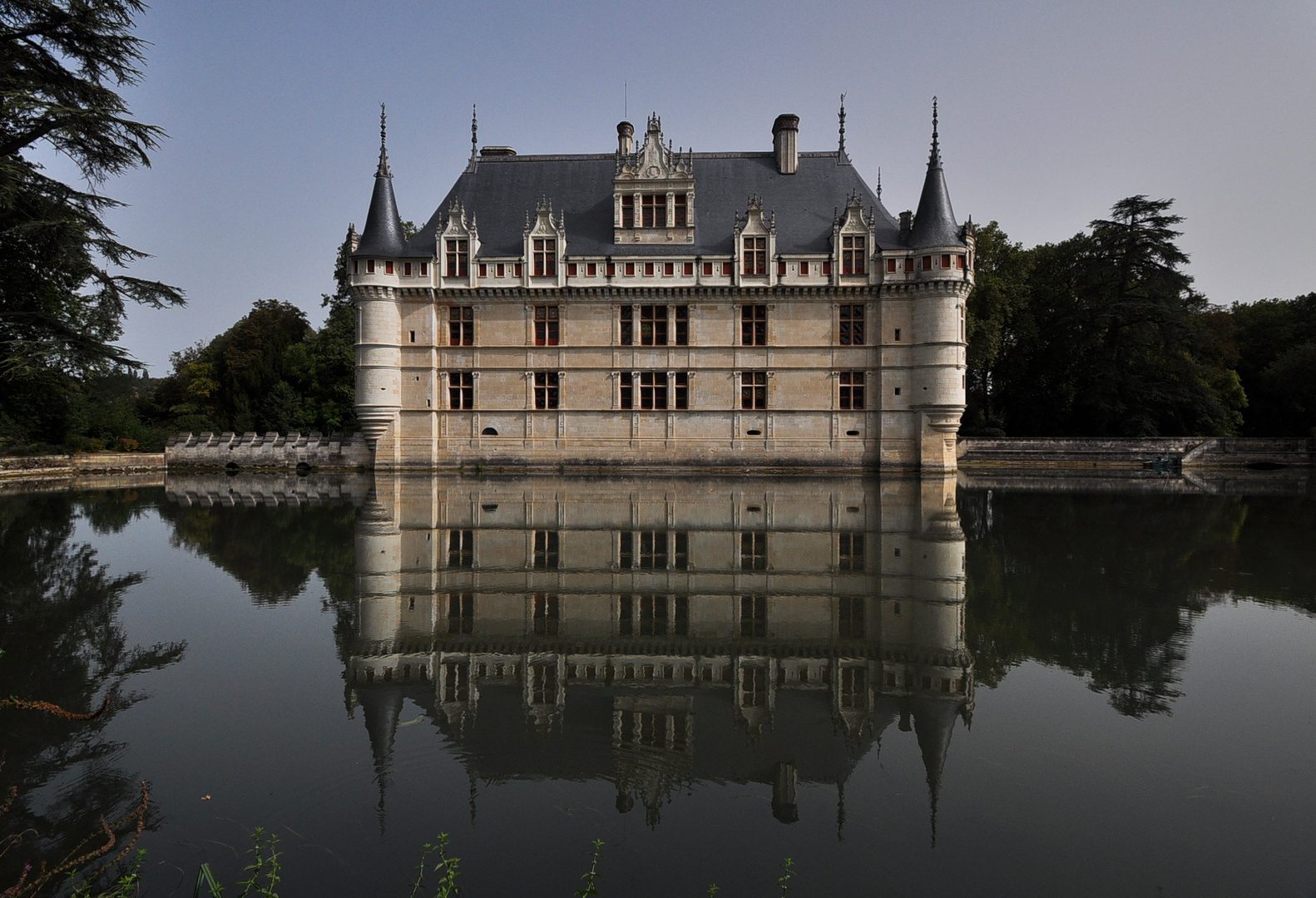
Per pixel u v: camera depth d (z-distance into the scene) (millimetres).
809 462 43125
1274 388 62344
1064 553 17688
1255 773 7246
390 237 43000
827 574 15414
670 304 43312
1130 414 54969
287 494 31969
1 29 22469
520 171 47969
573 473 42656
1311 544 18984
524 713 8695
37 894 5500
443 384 43781
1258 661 10227
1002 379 64625
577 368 43531
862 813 6637
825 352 42938
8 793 6891
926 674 9836
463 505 27484
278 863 5898
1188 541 19328
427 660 10383
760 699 9078
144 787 6051
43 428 46750
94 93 23562
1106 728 8219
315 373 61250
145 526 22109
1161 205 54812
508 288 42875
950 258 40719
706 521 23125
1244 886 5590
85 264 23500
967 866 5852
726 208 45688
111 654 10602
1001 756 7617
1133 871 5758
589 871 5805
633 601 13305
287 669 10062
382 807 6742
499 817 6609
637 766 7512
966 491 33000
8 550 18234
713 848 6133
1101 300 56562
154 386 90000
